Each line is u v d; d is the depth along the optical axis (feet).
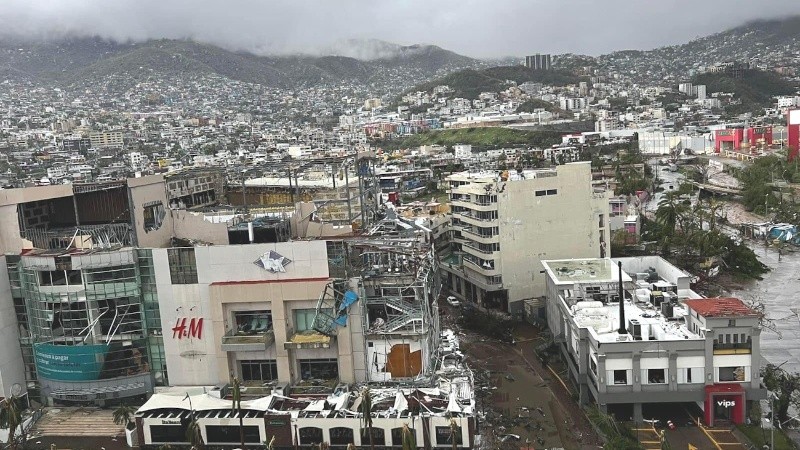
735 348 252.21
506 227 416.26
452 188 499.10
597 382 261.24
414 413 241.55
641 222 607.78
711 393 251.80
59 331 279.90
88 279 271.69
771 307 430.20
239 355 272.10
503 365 343.87
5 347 279.28
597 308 304.30
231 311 269.44
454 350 304.50
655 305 307.78
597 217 432.25
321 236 329.11
